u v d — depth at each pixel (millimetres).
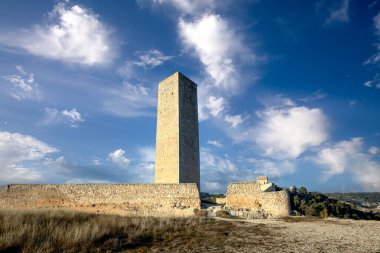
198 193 23672
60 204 24906
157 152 32031
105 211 24359
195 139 33000
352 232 14781
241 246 11586
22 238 11234
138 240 12680
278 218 21344
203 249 11195
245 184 23891
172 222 17016
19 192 25375
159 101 33500
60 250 10664
